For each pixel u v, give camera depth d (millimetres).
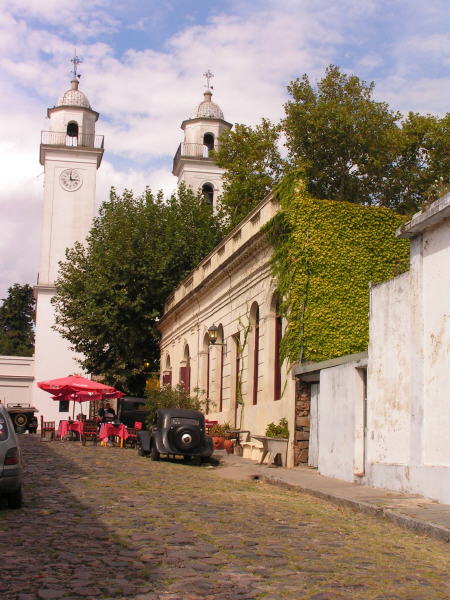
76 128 59688
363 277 20500
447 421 12203
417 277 13383
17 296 88312
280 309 21031
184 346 35031
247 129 39562
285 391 20141
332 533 9672
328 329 19969
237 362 26312
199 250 40562
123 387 41719
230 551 8117
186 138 56562
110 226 40500
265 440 20188
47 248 56906
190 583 6676
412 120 36594
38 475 15641
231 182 39969
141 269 39156
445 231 12664
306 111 35250
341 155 36062
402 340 13906
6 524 9492
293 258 20156
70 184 57906
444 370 12391
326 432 17125
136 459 21469
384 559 8109
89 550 7973
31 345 88000
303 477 16484
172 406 27922
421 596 6547
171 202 42844
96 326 39594
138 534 8961
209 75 58062
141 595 6246
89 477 15547
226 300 27484
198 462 21594
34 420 49781
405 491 13234
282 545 8609
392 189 36812
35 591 6258
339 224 20625
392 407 14141
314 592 6516
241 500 12812
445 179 33562
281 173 38469
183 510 11156
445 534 9500
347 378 16125
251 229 24203
